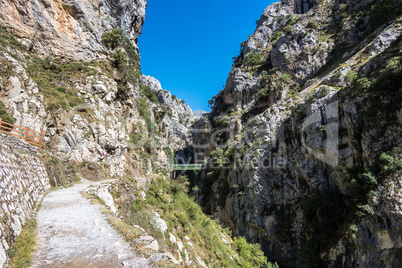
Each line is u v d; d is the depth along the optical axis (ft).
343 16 250.16
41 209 40.37
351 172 117.19
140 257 25.98
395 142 95.71
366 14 228.63
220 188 228.02
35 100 81.15
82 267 22.86
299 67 246.47
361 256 91.76
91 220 36.68
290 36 266.16
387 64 112.57
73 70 108.68
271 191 170.50
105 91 108.88
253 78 294.25
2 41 87.40
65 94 96.43
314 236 123.85
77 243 28.35
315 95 156.46
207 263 60.75
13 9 101.71
